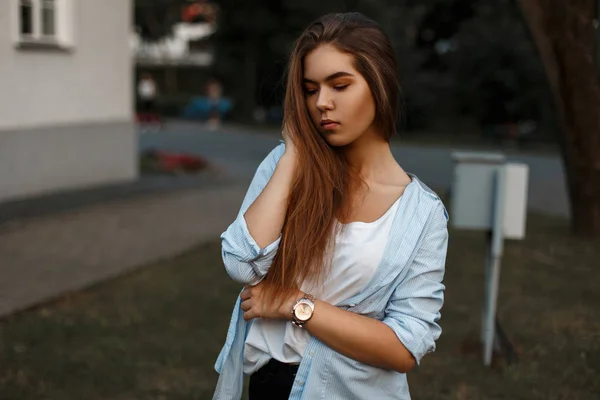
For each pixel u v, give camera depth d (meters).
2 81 8.98
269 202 1.63
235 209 9.38
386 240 1.63
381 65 1.61
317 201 1.63
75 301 5.37
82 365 4.17
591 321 5.14
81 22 10.22
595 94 7.41
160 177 12.12
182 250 7.07
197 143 19.67
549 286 6.07
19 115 9.30
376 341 1.59
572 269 6.60
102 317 5.03
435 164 15.40
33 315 4.98
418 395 3.92
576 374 4.21
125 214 8.69
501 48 22.12
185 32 39.47
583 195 7.75
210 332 4.84
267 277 1.67
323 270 1.64
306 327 1.62
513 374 4.20
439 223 1.67
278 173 1.66
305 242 1.61
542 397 3.91
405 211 1.64
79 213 8.57
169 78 41.28
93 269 6.23
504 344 4.53
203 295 5.66
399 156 16.91
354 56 1.59
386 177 1.70
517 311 5.38
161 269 6.39
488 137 22.33
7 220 7.90
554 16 7.23
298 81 1.66
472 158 4.23
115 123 10.95
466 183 4.27
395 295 1.66
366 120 1.62
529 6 7.30
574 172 7.75
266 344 1.72
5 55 9.01
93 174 10.61
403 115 1.78
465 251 7.39
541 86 21.52
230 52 30.17
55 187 9.90
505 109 23.50
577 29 7.22
